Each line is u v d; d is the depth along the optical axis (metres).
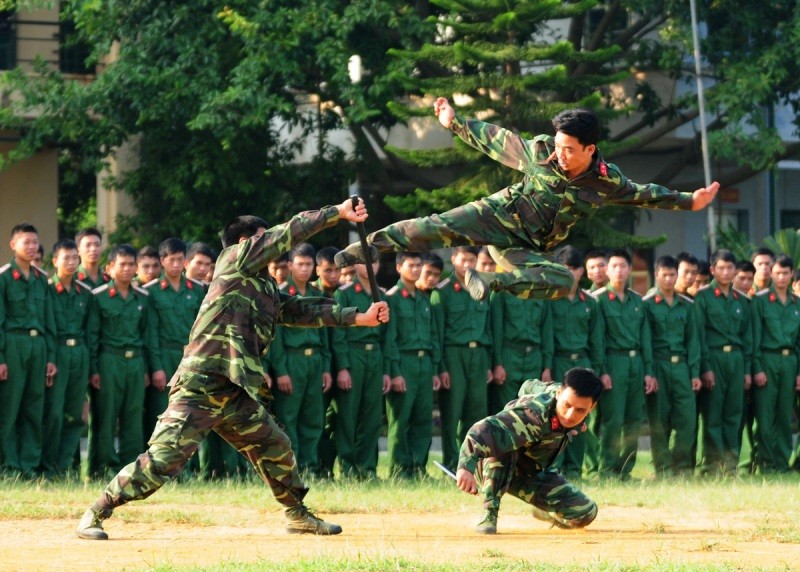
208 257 27.59
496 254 15.99
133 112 43.19
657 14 44.25
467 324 28.73
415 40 43.38
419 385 28.45
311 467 27.38
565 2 45.25
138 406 26.67
